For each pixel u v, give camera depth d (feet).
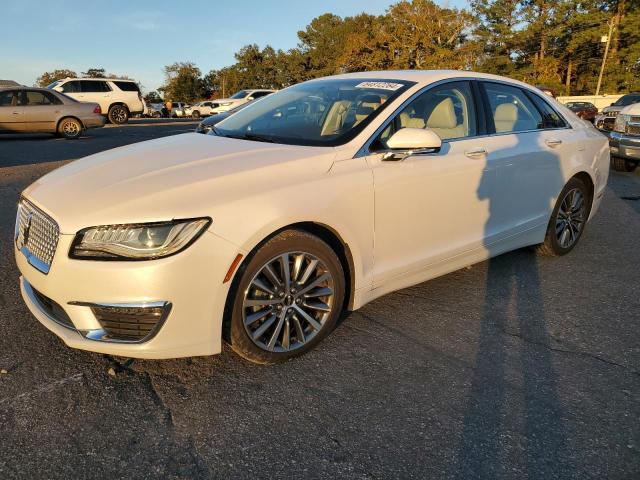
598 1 174.29
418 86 11.53
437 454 7.26
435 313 11.57
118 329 7.98
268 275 8.83
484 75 13.32
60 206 8.27
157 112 144.36
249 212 8.29
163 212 7.80
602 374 9.31
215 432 7.60
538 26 177.47
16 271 13.25
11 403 8.03
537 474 6.93
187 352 8.23
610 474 6.96
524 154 13.14
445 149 11.42
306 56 284.61
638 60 169.68
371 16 280.31
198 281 7.97
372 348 10.01
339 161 9.70
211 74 315.17
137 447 7.25
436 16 178.50
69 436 7.40
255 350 8.96
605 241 17.54
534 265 14.84
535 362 9.66
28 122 48.93
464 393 8.65
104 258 7.74
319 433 7.63
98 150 40.65
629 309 12.05
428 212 11.01
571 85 204.23
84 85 70.03
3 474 6.67
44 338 9.92
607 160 16.48
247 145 10.34
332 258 9.50
